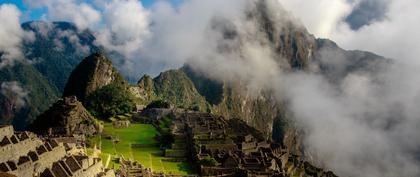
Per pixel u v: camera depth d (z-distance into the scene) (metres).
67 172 103.25
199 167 180.88
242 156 199.00
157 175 156.75
